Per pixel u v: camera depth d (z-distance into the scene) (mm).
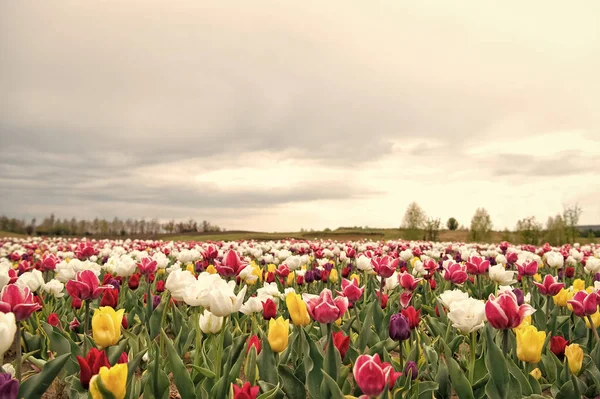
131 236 67938
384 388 2775
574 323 6391
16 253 12961
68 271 6746
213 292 3754
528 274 7102
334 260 13234
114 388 2635
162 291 7523
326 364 3592
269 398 3521
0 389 2260
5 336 2936
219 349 3846
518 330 4105
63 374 4445
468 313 4137
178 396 4652
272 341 3846
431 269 8250
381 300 6438
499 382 3611
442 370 4387
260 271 8883
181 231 73500
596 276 8836
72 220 76312
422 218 45156
